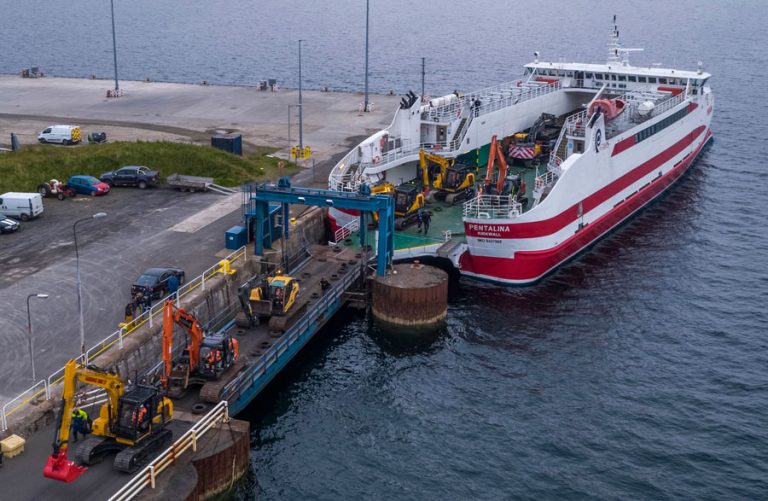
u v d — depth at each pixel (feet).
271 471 140.15
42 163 260.42
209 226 215.51
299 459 143.74
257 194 195.52
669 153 283.59
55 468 114.73
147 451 121.08
